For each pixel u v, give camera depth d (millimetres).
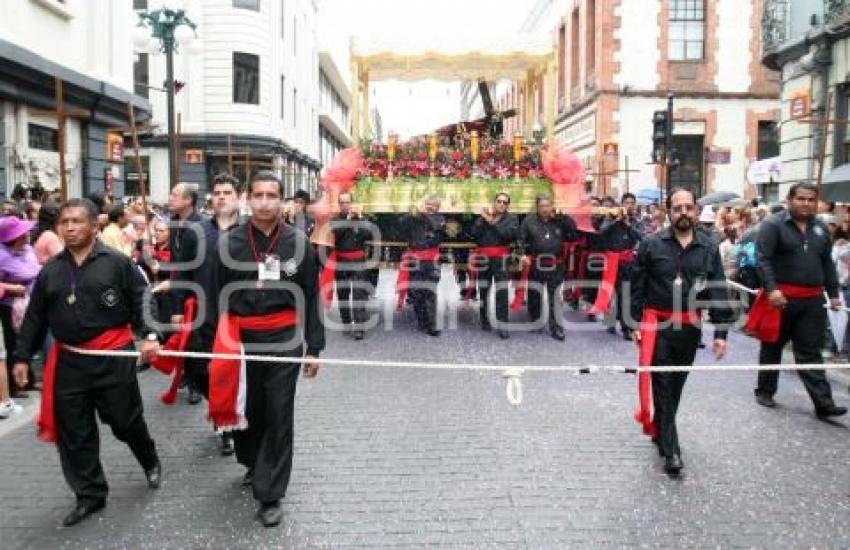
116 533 4719
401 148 12664
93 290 4980
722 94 27234
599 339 11039
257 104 32719
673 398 5867
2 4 13906
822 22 15539
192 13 31516
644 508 5020
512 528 4715
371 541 4555
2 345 7230
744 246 11586
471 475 5586
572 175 12453
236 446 5406
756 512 4973
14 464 5992
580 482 5461
